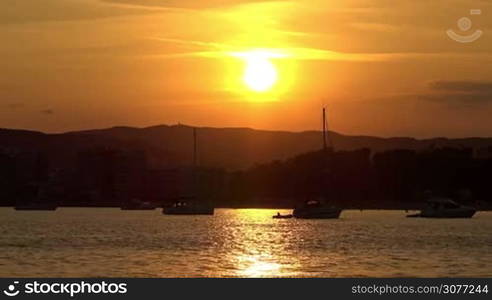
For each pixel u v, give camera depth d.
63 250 181.88
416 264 151.88
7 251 178.62
